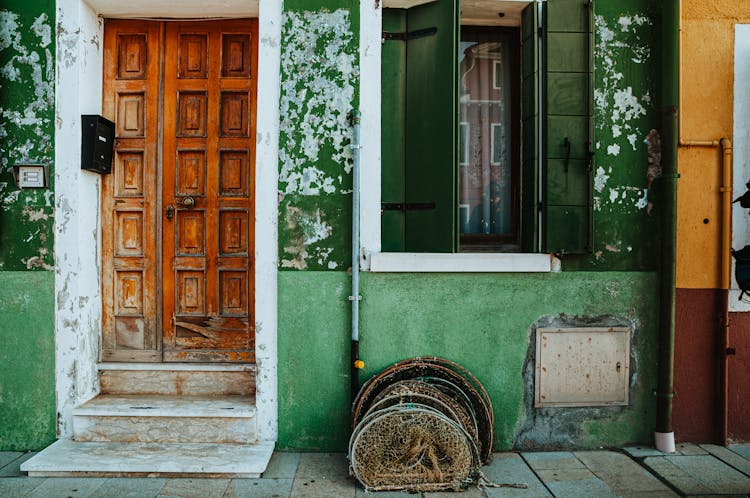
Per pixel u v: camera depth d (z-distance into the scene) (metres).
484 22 4.08
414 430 3.27
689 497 3.20
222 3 3.84
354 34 3.78
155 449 3.59
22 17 3.75
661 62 3.88
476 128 4.09
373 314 3.80
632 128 3.90
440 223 3.80
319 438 3.81
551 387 3.89
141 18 4.06
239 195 4.09
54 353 3.77
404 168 3.92
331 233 3.79
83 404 3.80
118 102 4.11
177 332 4.11
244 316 4.10
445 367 3.74
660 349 3.87
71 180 3.76
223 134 4.09
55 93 3.76
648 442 3.95
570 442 3.91
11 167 3.76
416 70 3.88
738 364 3.97
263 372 3.77
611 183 3.89
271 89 3.77
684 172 3.93
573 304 3.88
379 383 3.71
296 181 3.78
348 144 3.79
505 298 3.85
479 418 3.69
